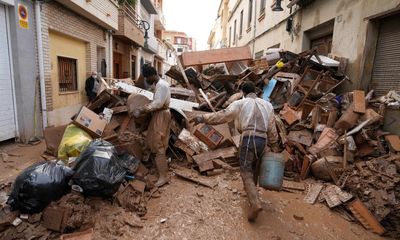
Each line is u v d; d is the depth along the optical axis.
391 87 5.37
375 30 5.78
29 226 2.59
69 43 8.50
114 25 11.42
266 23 13.69
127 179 3.62
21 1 5.61
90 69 9.95
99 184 2.85
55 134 4.80
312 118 5.27
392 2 5.06
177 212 3.18
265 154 3.22
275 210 3.39
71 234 2.56
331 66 6.53
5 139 5.48
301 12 9.48
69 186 2.97
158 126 3.90
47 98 6.70
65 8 7.71
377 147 4.28
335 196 3.56
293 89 6.57
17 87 5.67
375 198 3.38
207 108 6.50
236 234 2.88
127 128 4.77
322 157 4.28
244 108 3.24
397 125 4.52
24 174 2.79
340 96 5.98
